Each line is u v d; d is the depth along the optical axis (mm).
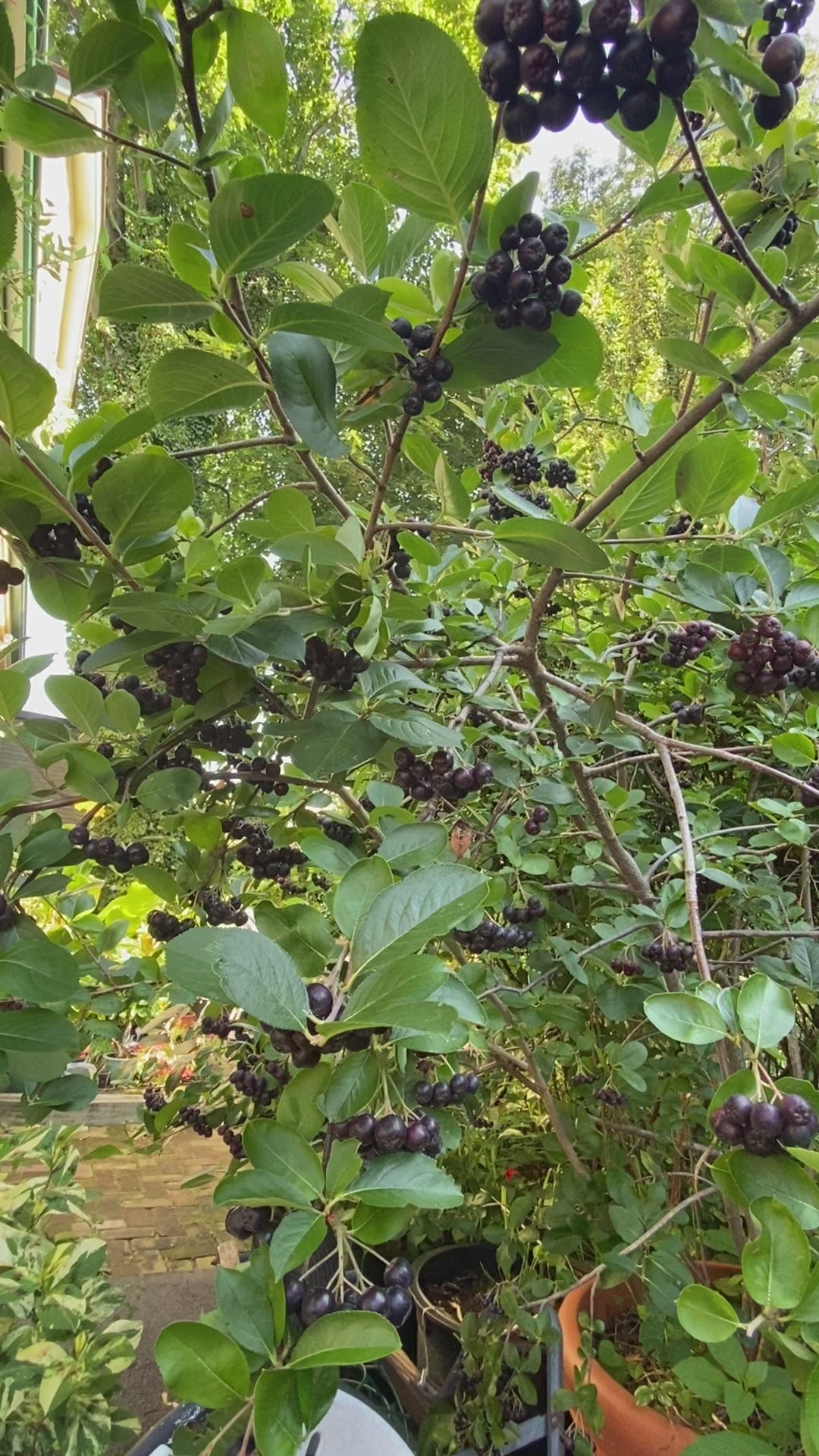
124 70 294
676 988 520
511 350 336
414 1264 790
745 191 428
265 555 493
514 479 760
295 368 326
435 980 231
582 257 363
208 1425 271
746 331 478
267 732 397
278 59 299
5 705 419
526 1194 762
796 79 276
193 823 487
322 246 2062
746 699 679
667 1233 523
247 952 249
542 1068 663
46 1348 569
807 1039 645
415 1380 676
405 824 367
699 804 666
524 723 618
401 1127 257
